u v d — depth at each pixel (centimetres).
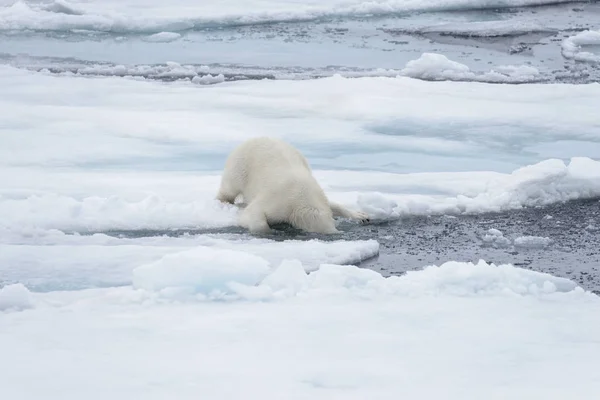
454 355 775
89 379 704
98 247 1176
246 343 805
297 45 3052
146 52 2917
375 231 1318
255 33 3256
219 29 3331
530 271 1049
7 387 684
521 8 3888
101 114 2073
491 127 2019
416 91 2327
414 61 2659
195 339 816
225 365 742
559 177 1508
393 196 1451
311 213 1274
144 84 2406
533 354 780
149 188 1500
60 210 1338
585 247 1262
